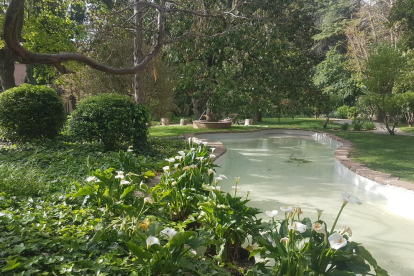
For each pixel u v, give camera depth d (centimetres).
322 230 203
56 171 548
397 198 521
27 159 623
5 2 1071
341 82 2606
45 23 1290
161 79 1459
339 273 203
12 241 265
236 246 314
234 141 1388
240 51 1493
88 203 380
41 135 854
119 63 1373
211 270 252
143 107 824
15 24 284
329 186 629
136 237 252
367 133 1464
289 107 1738
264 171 761
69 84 1661
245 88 1450
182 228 324
